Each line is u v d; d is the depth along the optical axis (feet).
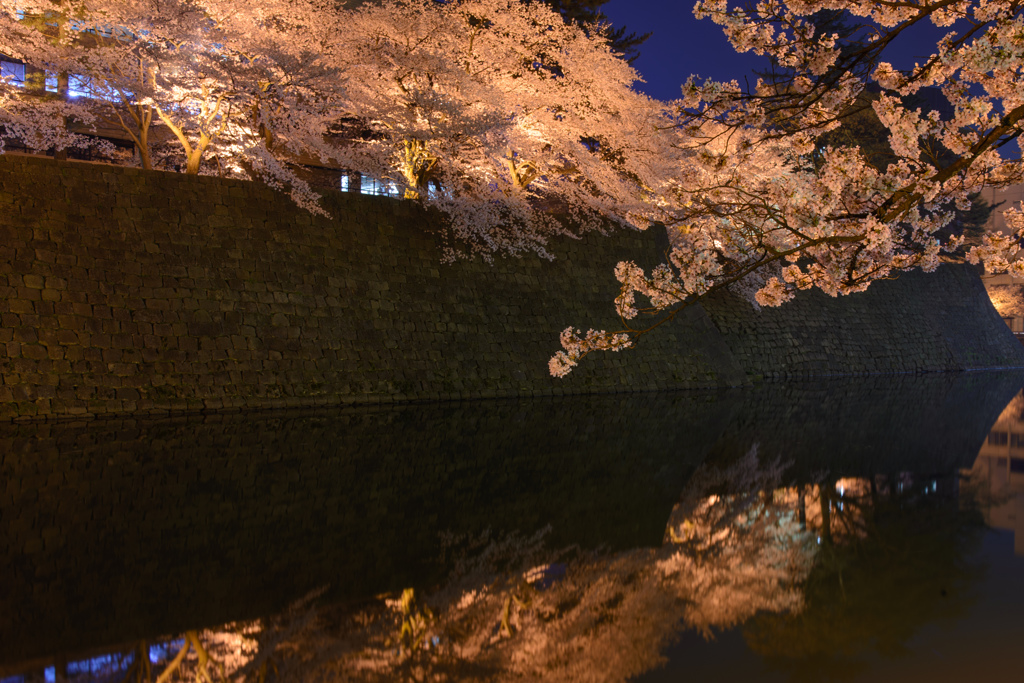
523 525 14.76
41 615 9.39
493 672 7.48
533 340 55.01
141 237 41.93
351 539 13.61
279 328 44.60
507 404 46.44
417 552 12.69
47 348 37.27
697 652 7.91
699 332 64.64
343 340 46.68
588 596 10.11
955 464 22.02
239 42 48.75
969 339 98.68
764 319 75.61
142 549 12.82
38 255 38.52
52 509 15.97
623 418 37.65
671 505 16.57
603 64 62.85
